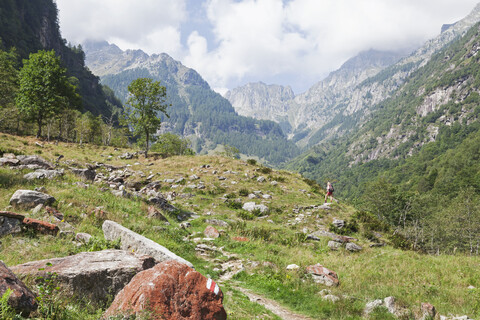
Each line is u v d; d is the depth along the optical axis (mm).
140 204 17219
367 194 79875
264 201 27047
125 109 44500
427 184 174125
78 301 4996
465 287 10781
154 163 39125
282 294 9641
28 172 17703
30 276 4969
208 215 22109
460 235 62344
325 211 24672
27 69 48156
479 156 188250
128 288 4566
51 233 8867
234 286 9836
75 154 39094
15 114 52656
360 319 8266
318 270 11352
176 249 11914
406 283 11203
